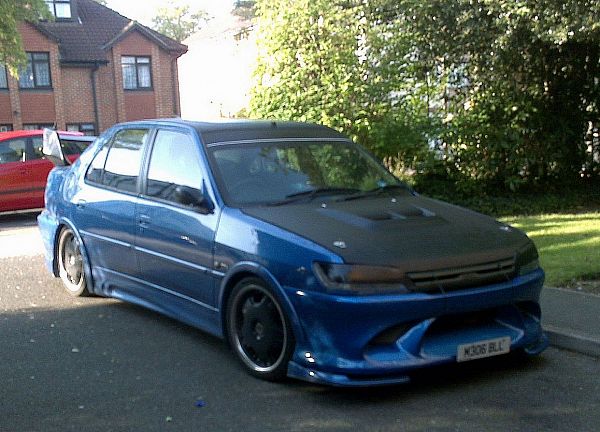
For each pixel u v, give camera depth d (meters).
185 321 6.12
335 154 6.53
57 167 8.58
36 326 6.86
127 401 5.00
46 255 8.40
